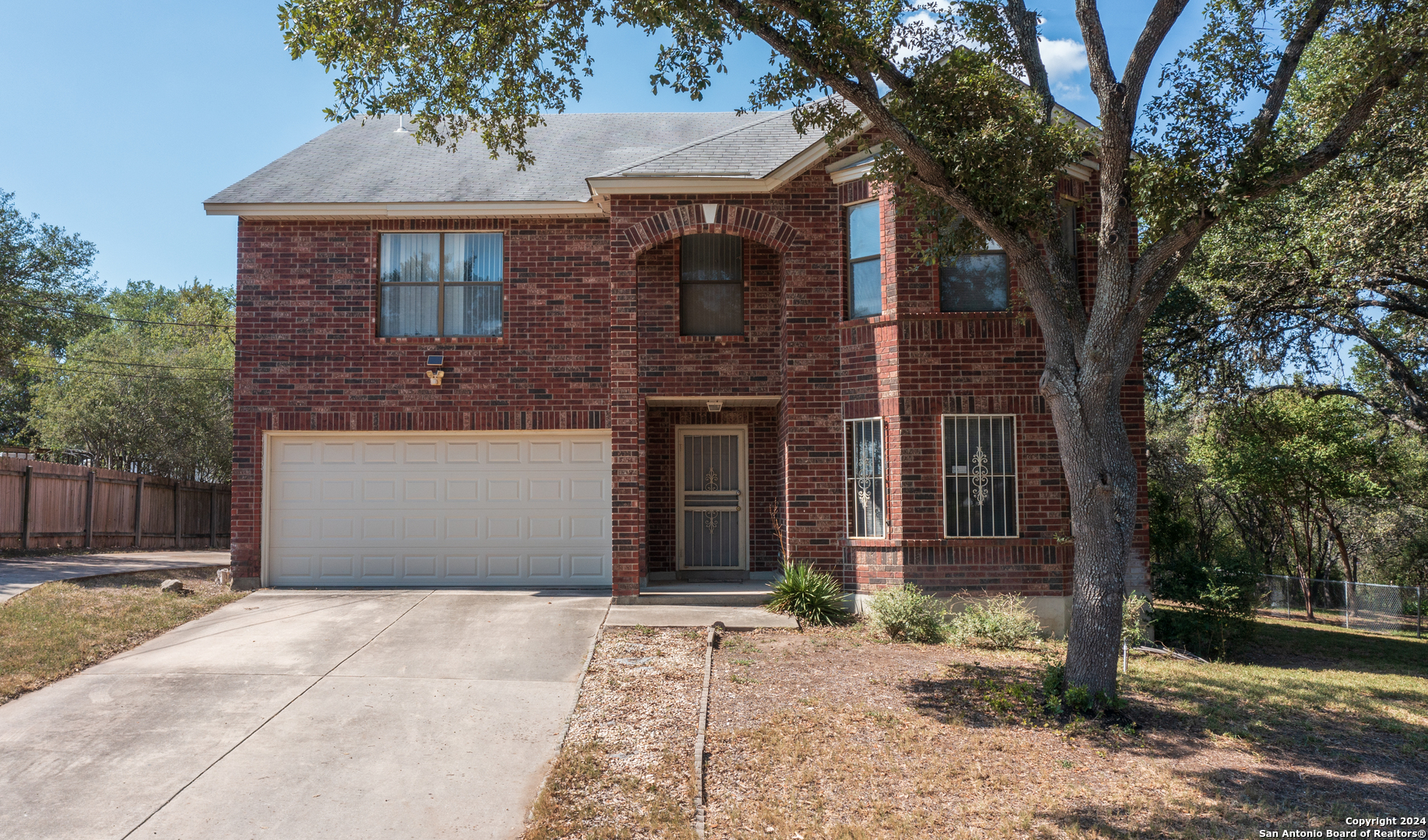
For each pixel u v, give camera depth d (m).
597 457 13.54
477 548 13.43
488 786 6.18
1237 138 7.68
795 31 7.90
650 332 13.16
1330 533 23.66
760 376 13.06
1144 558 11.54
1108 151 7.70
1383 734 7.61
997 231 8.08
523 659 9.09
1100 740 7.14
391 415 13.27
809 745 6.89
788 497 12.05
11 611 9.93
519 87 9.41
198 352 25.98
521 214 13.46
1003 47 8.78
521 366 13.39
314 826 5.50
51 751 6.45
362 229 13.48
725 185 12.21
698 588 12.45
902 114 8.67
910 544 11.32
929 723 7.43
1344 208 12.05
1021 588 11.35
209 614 10.94
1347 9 8.10
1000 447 11.55
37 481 16.47
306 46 8.19
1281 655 12.22
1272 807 5.91
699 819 5.61
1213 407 15.60
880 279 11.95
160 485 20.97
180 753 6.48
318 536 13.32
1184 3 7.57
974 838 5.42
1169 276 7.88
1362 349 17.97
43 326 20.72
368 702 7.68
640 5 8.09
